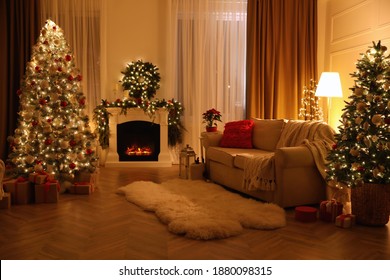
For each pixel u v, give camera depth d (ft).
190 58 22.12
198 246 9.42
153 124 21.42
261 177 12.89
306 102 22.15
